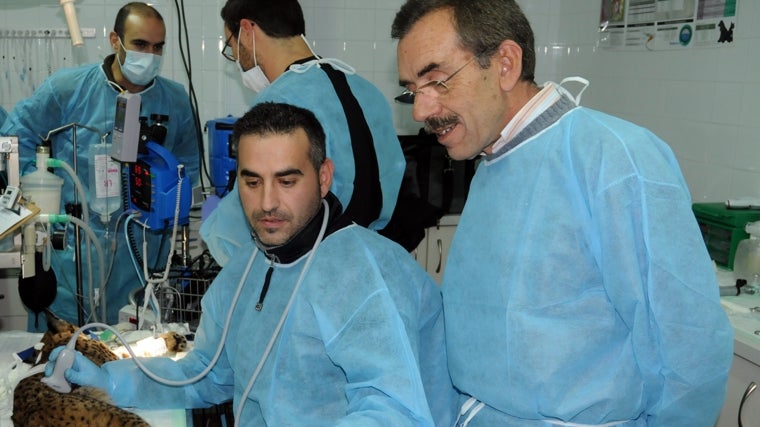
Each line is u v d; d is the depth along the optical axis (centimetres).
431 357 135
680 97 294
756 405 192
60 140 277
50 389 140
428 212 302
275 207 119
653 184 106
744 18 259
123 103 211
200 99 351
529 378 114
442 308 136
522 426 118
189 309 194
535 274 114
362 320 115
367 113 190
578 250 112
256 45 191
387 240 130
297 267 126
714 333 106
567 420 114
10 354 170
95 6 333
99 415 133
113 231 258
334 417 122
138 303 201
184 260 209
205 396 148
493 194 124
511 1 113
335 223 127
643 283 106
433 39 111
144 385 145
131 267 265
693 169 289
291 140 117
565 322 113
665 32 302
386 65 377
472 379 124
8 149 180
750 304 219
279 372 123
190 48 345
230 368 146
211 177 270
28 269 181
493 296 119
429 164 340
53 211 195
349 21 371
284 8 187
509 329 115
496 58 112
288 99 174
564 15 380
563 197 114
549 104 119
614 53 338
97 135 275
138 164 217
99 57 338
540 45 388
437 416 134
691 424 111
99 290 225
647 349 109
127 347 144
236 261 144
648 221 104
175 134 305
